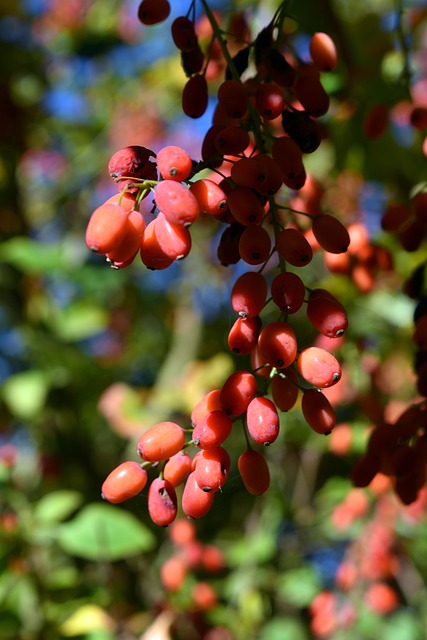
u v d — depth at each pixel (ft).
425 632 2.29
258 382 1.14
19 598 1.79
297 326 2.16
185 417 2.45
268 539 2.17
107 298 2.92
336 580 2.13
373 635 2.18
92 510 1.78
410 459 1.16
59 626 1.77
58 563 2.18
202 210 1.03
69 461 2.54
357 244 1.32
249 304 1.03
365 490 2.02
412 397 1.78
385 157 1.72
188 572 2.09
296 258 1.03
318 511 2.36
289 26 1.66
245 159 1.03
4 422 2.58
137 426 2.34
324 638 2.08
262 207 1.04
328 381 1.03
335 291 1.95
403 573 2.38
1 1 2.86
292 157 1.06
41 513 1.82
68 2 2.91
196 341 2.67
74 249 2.53
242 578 2.14
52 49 2.96
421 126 1.31
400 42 1.47
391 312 1.97
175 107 2.77
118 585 2.29
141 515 2.43
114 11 2.88
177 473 1.06
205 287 2.66
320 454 2.36
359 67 1.64
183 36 1.16
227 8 1.72
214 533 2.51
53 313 2.49
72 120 3.05
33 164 2.99
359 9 1.92
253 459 1.05
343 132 1.71
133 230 1.01
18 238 2.47
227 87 1.08
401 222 1.29
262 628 2.18
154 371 2.98
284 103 1.12
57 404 2.54
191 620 2.03
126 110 2.93
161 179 1.04
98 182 2.96
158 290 2.97
